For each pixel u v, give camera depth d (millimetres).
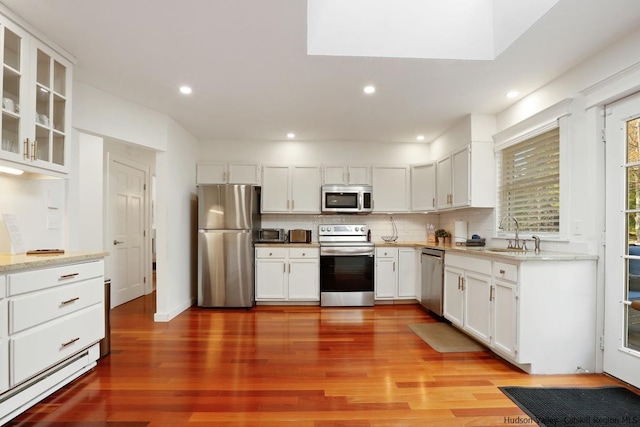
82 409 1940
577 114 2551
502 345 2572
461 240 4191
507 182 3508
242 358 2689
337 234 4844
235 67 2625
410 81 2850
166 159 3736
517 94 3117
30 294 1886
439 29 2467
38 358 1926
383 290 4492
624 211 2260
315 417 1876
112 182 4355
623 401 2027
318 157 4855
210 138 4750
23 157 2074
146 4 1883
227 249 4309
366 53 2439
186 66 2611
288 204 4730
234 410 1943
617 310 2291
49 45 2244
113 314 4004
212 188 4320
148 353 2787
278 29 2121
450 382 2295
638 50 2074
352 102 3354
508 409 1958
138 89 3045
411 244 4527
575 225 2564
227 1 1857
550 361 2400
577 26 2059
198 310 4223
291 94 3150
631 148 2225
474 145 3639
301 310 4234
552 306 2398
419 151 4926
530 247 3062
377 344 3018
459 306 3277
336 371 2461
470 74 2715
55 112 2424
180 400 2049
